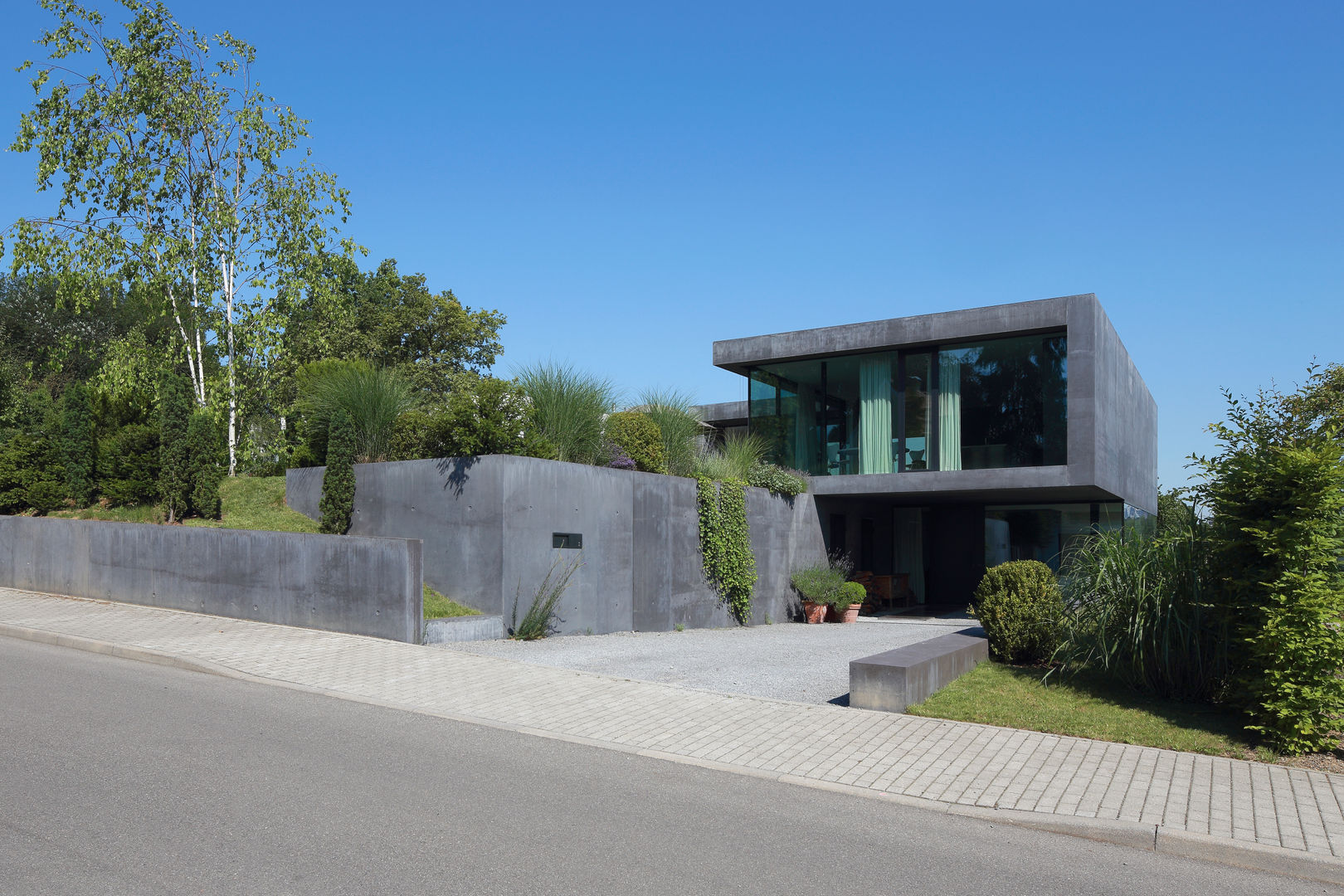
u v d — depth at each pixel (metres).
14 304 36.81
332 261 20.20
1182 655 7.85
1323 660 6.43
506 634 11.88
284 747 6.37
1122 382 20.92
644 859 4.54
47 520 14.70
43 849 4.33
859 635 14.58
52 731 6.52
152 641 10.35
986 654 10.02
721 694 8.39
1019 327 17.48
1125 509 21.28
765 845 4.80
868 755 6.52
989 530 22.81
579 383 14.88
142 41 18.66
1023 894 4.29
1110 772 6.07
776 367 20.61
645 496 14.68
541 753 6.52
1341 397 21.05
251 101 19.70
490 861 4.42
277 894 3.93
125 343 19.00
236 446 19.09
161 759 5.93
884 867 4.56
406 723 7.32
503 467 11.99
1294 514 6.79
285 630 11.39
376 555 11.09
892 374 19.19
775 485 18.25
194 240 19.27
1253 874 4.62
